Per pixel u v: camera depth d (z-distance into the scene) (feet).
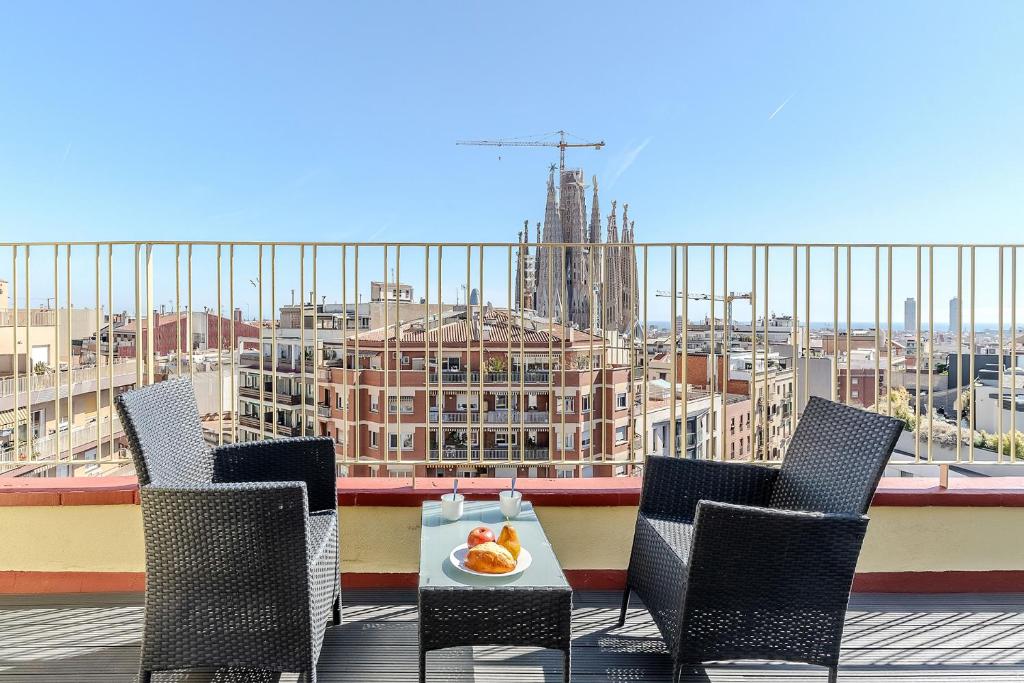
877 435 6.09
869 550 8.43
